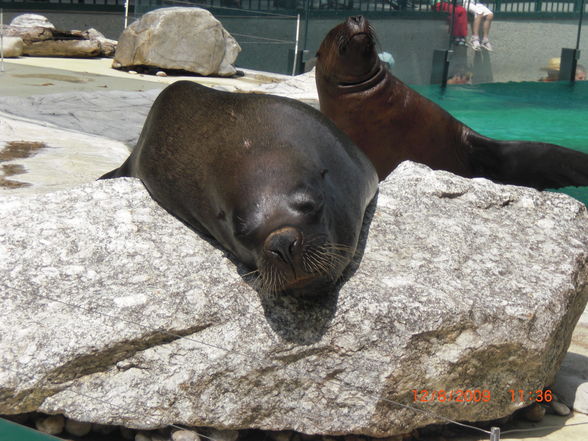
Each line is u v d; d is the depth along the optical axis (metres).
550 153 3.96
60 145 4.89
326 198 2.59
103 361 2.46
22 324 2.47
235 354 2.46
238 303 2.53
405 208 2.88
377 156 4.20
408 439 2.57
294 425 2.48
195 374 2.45
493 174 4.13
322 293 2.52
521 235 2.84
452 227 2.82
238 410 2.46
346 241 2.60
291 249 2.36
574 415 2.76
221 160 2.68
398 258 2.69
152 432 2.49
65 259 2.61
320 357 2.49
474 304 2.56
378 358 2.48
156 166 2.85
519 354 2.58
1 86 7.07
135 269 2.60
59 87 7.29
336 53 4.00
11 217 2.73
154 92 7.08
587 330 3.16
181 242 2.70
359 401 2.48
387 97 4.05
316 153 2.70
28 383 2.41
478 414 2.60
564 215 2.95
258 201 2.51
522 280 2.67
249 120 2.77
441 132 4.13
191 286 2.54
